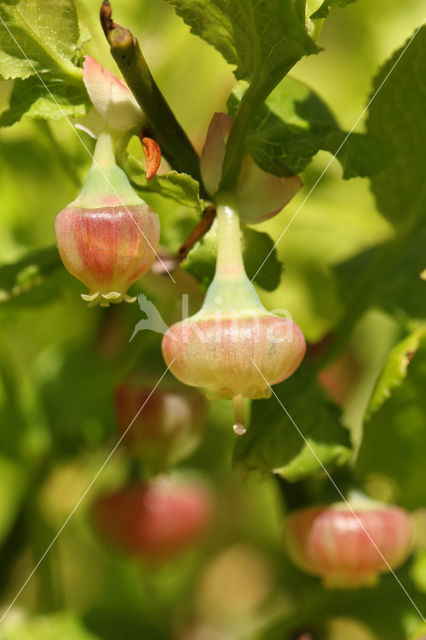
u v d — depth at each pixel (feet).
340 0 0.31
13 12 0.31
